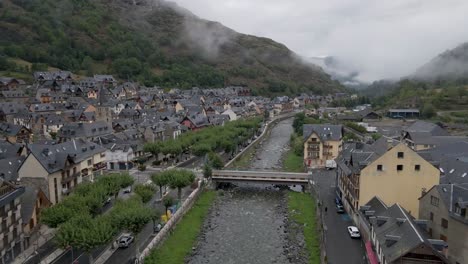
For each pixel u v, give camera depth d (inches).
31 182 3570.4
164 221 3356.3
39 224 3093.0
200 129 7642.7
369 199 3179.1
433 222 2603.3
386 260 2167.8
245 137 7362.2
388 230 2434.8
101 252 2812.5
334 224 3334.2
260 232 3353.8
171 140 6072.8
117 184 3617.1
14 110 7662.4
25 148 4544.8
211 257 2874.0
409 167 3132.4
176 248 2970.0
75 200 2933.1
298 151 6599.4
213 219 3681.1
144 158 5733.3
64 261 2650.1
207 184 4598.9
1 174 3659.0
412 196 3152.1
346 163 3789.4
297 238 3179.1
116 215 2711.6
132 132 6250.0
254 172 4694.9
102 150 4982.8
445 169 3457.2
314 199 4124.0
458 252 2293.3
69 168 3983.8
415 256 2078.0
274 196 4436.5
